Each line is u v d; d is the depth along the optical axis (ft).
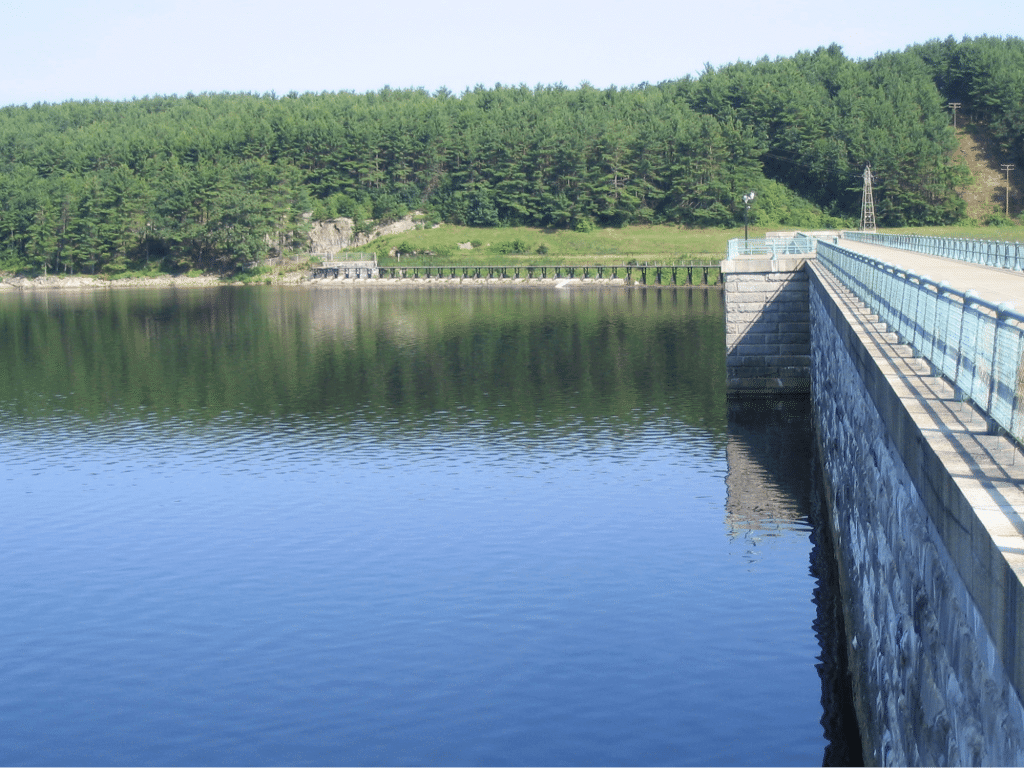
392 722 78.79
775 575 106.11
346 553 118.32
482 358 283.18
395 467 160.04
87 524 133.18
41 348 332.19
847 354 86.17
